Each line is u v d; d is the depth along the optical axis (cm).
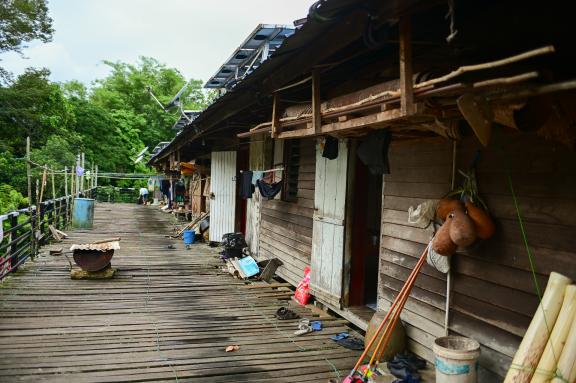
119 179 2917
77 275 621
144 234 1138
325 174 522
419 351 367
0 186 1442
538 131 219
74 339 400
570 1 184
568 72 196
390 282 408
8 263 629
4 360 349
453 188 328
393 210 407
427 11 225
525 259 274
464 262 322
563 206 252
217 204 974
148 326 444
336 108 294
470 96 181
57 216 1062
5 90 1880
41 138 2050
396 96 221
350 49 298
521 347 232
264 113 555
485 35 222
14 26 1947
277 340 418
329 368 359
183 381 328
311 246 571
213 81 1170
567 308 223
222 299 555
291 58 327
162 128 3488
